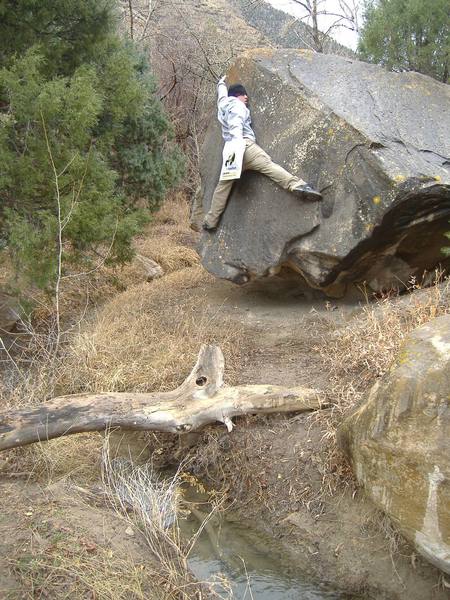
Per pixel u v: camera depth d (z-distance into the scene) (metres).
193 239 12.89
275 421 5.21
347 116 6.78
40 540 3.92
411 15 8.81
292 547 4.41
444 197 6.21
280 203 7.11
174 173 12.52
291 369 5.94
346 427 4.09
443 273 7.06
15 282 7.41
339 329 6.54
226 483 5.04
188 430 5.04
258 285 8.23
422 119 7.05
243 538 4.56
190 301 8.16
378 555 4.12
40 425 4.71
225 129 7.34
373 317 6.00
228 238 7.62
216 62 16.86
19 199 7.29
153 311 7.85
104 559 3.82
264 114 7.56
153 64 17.03
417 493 3.44
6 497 4.39
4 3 7.37
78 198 7.14
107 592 3.57
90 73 7.32
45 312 8.52
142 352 6.61
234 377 5.86
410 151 6.55
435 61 8.95
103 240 7.98
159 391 5.92
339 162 6.64
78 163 7.10
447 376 3.41
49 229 6.85
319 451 4.79
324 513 4.47
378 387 3.84
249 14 21.47
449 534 3.34
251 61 7.88
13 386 6.08
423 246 6.73
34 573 3.64
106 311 8.18
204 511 4.84
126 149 11.53
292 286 7.95
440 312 5.67
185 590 3.81
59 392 6.19
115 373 6.20
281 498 4.71
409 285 6.99
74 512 4.26
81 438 5.38
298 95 7.21
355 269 6.82
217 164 8.16
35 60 6.89
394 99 7.20
